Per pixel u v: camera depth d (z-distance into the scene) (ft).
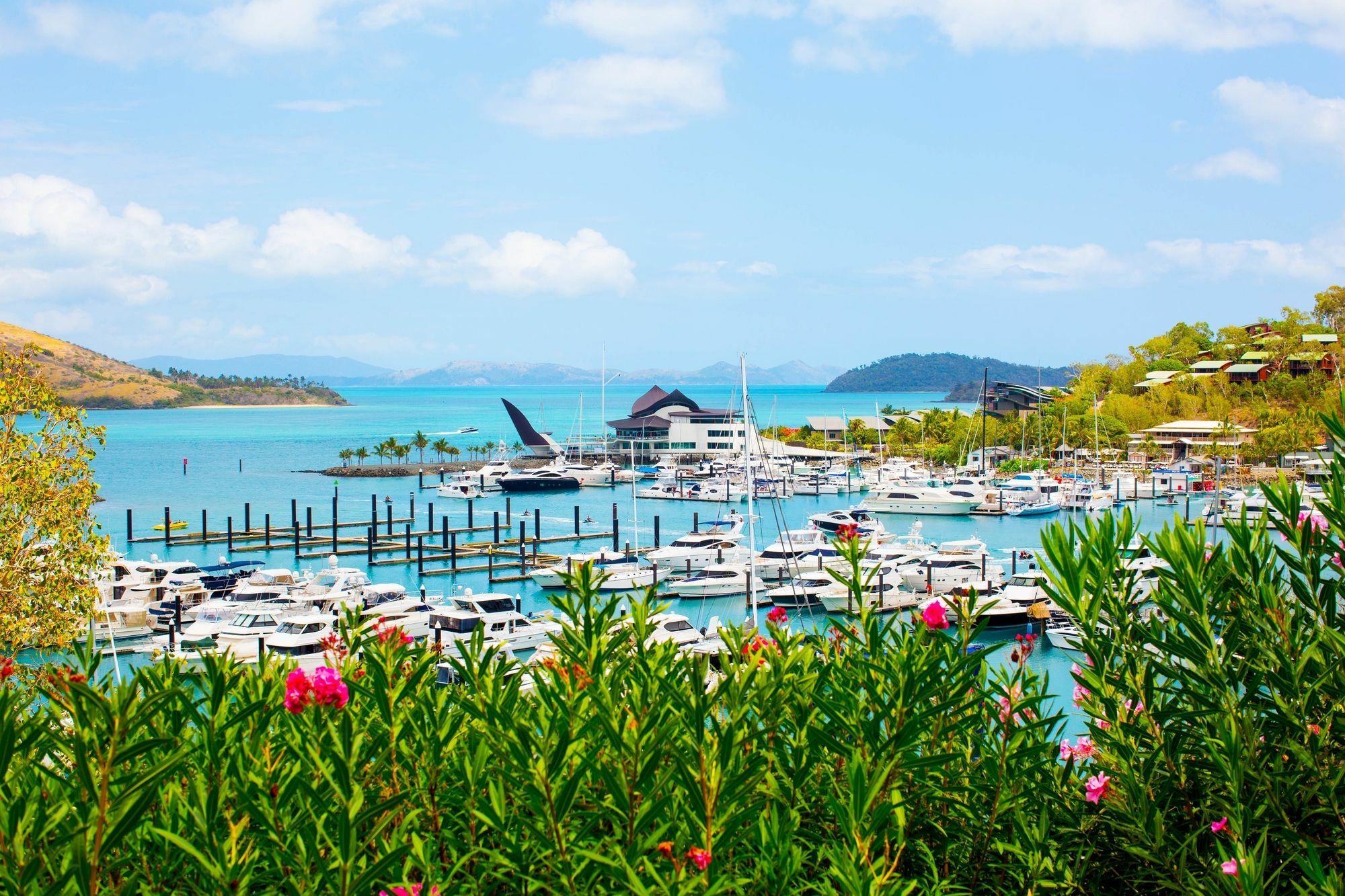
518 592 171.94
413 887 13.55
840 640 20.06
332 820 13.88
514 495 320.50
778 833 14.65
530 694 19.27
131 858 13.93
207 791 14.34
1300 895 13.70
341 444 550.77
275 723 17.98
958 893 16.08
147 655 118.83
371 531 199.72
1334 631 14.97
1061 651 113.09
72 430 69.46
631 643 19.69
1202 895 14.12
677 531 244.42
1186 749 16.52
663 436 421.18
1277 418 312.50
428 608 135.95
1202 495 259.60
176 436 625.41
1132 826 15.61
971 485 273.75
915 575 146.72
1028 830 15.78
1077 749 19.35
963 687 15.52
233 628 124.88
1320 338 408.46
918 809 16.60
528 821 15.17
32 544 66.33
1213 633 16.05
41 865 12.35
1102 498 255.50
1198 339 490.49
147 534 234.17
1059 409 373.40
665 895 12.86
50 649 65.46
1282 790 15.31
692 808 14.32
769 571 161.79
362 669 19.61
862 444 428.97
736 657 19.51
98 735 13.82
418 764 16.49
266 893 14.11
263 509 280.10
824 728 16.72
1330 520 16.03
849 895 13.15
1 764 13.62
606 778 14.26
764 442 383.86
